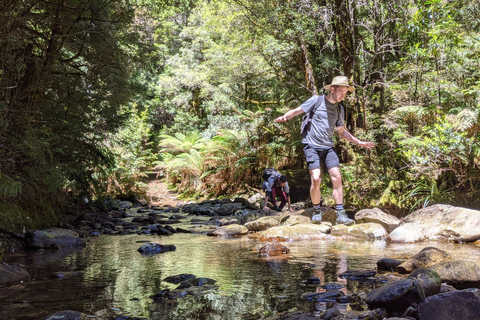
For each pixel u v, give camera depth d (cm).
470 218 560
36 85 688
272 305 280
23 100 695
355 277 352
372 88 1086
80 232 676
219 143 1594
